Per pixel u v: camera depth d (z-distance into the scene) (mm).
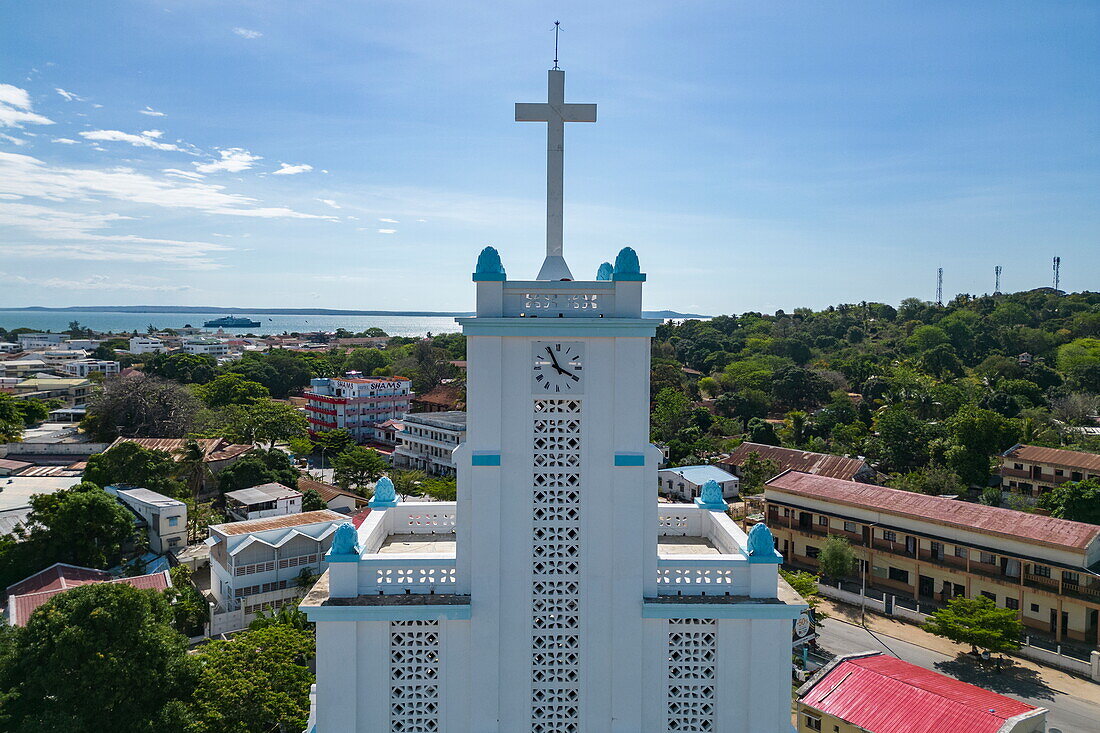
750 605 16391
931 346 167000
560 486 16703
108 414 105438
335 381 130125
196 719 27297
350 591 16594
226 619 49625
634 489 16609
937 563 54062
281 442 106312
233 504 74000
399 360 175750
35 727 23594
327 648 16125
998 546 50906
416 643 16438
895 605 53031
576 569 16750
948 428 89250
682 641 16781
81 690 25312
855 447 95188
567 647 16797
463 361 189750
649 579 16781
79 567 51781
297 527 55625
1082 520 59375
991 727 26641
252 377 159625
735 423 111750
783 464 82312
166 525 63438
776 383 130625
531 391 16531
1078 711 39844
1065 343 163750
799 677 42406
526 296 16688
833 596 56531
